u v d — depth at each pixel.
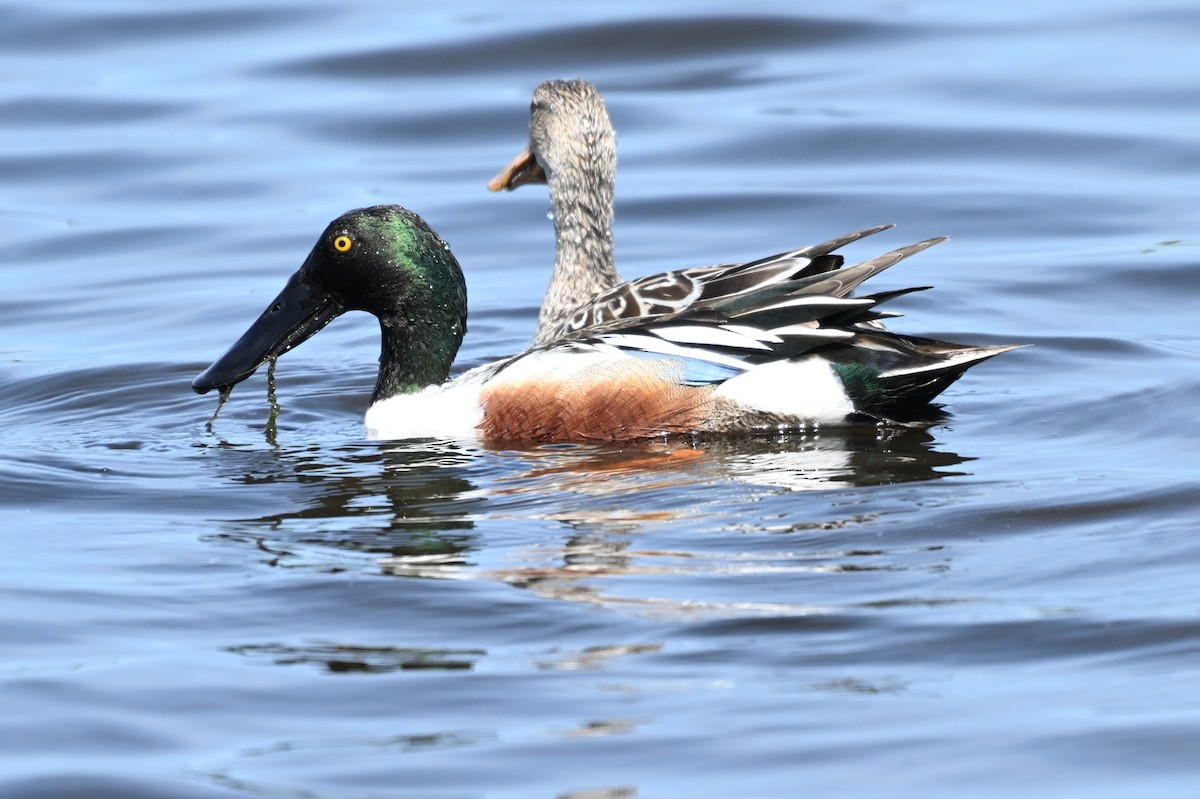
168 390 15.84
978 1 28.05
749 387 13.20
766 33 26.45
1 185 22.23
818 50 26.06
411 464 13.06
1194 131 22.66
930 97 24.09
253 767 8.30
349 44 26.64
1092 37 26.08
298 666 9.38
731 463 12.70
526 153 16.62
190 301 18.67
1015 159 22.25
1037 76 24.61
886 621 9.64
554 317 16.19
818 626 9.62
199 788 8.10
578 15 27.14
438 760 8.32
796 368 13.18
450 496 12.16
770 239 20.17
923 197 21.16
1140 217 20.30
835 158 22.47
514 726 8.63
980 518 11.23
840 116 23.58
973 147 22.59
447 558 10.86
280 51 26.47
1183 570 10.20
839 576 10.34
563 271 16.23
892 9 27.34
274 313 14.70
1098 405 13.98
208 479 12.88
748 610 9.85
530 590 10.26
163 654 9.56
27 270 19.81
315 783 8.12
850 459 12.69
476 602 10.11
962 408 14.06
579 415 13.45
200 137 23.56
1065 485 11.83
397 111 24.23
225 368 14.66
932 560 10.52
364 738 8.58
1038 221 20.34
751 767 8.15
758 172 22.17
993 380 15.01
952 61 25.34
